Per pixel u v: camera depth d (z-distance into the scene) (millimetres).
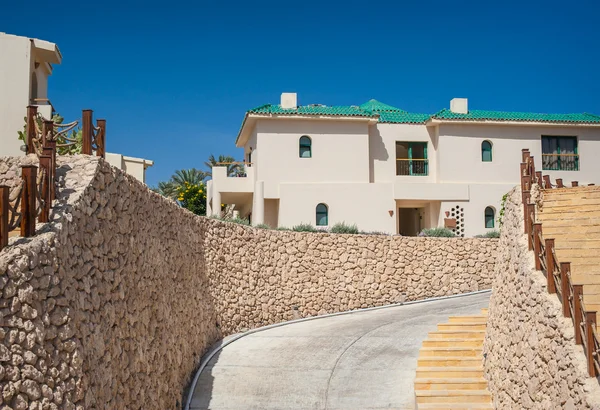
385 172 30312
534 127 31156
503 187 30203
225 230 17422
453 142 30469
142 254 9930
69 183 7812
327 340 17125
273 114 28609
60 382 6184
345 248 22141
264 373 14133
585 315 7582
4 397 5195
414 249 23406
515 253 10922
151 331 10070
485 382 11906
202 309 14883
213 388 13023
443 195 29609
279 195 28625
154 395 9875
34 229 6445
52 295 6254
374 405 12430
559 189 13859
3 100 17219
